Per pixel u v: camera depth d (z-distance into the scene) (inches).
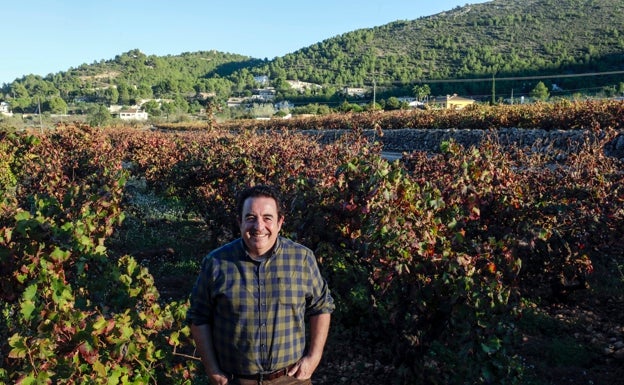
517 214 251.1
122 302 180.1
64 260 181.9
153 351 160.4
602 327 248.4
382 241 185.6
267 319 114.3
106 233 211.5
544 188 283.4
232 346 115.3
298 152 400.2
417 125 1173.7
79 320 146.4
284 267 116.0
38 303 160.4
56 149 569.6
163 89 7071.9
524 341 234.7
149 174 596.4
